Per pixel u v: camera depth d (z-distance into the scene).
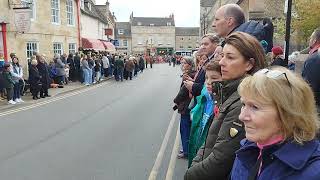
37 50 21.80
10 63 14.64
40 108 12.75
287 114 1.58
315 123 1.59
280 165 1.56
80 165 6.11
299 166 1.50
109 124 9.65
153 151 6.94
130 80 26.08
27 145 7.46
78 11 28.19
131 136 8.22
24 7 18.14
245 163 1.74
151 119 10.42
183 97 6.12
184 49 88.38
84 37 31.33
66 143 7.59
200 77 4.54
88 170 5.85
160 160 6.36
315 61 3.46
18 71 15.09
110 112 11.73
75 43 27.78
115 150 7.03
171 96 16.17
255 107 1.64
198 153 2.61
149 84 22.61
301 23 14.78
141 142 7.65
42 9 22.47
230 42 2.40
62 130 8.91
